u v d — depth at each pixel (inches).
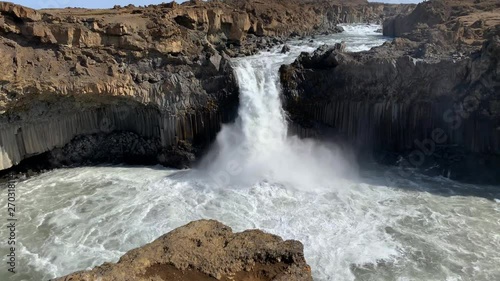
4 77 1296.8
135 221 1152.2
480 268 952.9
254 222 1143.6
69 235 1094.4
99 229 1117.1
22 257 1005.8
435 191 1330.0
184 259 668.1
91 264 974.4
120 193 1321.4
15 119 1400.1
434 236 1080.8
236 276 647.8
